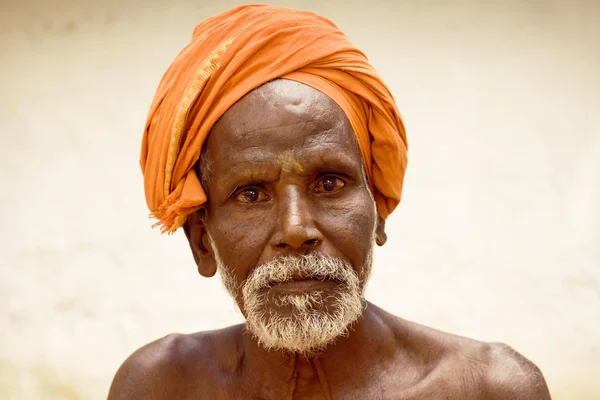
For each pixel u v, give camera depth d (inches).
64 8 236.1
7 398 213.0
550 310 205.9
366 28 225.1
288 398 99.8
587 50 220.1
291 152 90.2
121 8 233.9
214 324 215.5
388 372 99.6
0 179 231.5
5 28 237.9
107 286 221.0
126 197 227.5
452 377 98.3
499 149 217.9
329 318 89.3
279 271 88.9
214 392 102.8
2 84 236.4
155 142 98.7
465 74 222.7
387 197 101.7
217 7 229.9
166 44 232.2
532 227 212.4
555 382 200.2
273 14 96.9
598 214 209.3
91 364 214.7
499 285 209.3
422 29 224.4
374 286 212.7
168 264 221.3
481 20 223.9
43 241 226.1
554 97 219.0
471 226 214.2
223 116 93.9
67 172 230.7
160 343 108.4
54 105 234.5
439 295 210.8
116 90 233.0
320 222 90.6
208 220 97.5
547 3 222.5
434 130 220.8
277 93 92.4
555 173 214.7
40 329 219.0
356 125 95.7
